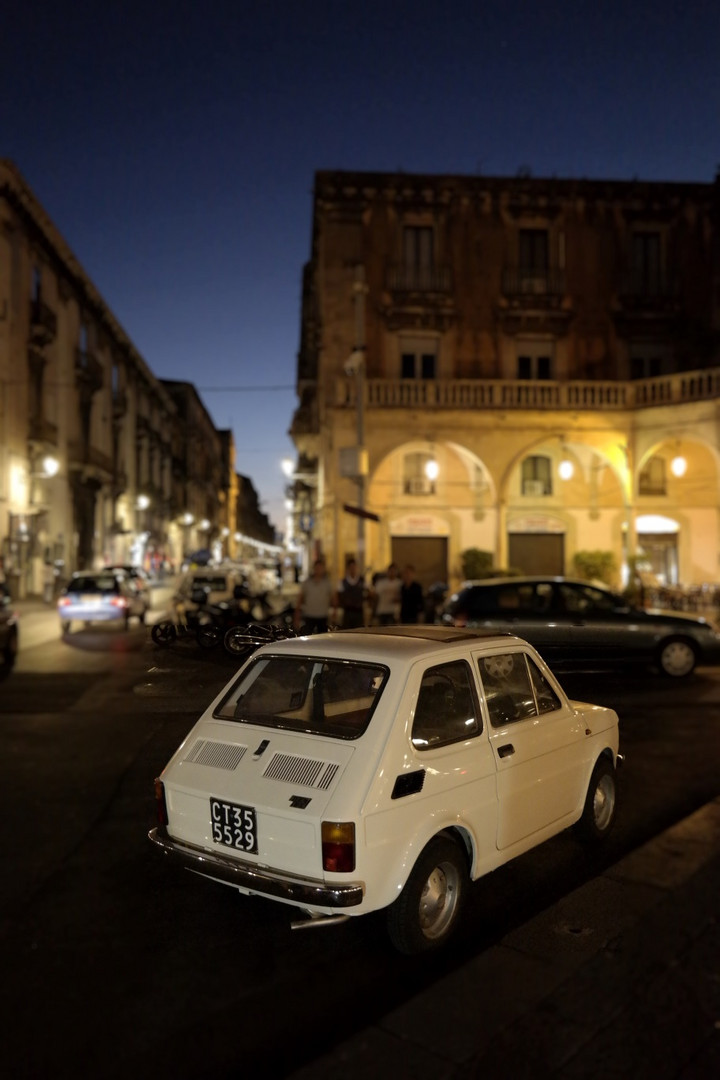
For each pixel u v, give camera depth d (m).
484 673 4.75
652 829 5.92
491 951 3.97
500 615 12.73
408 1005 3.48
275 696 4.76
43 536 33.28
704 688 12.01
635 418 24.83
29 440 31.55
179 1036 3.44
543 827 4.87
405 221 27.98
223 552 109.50
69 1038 3.43
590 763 5.39
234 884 3.93
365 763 3.89
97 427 42.00
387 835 3.79
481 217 28.09
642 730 9.24
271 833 3.89
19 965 4.06
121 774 7.51
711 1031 3.22
